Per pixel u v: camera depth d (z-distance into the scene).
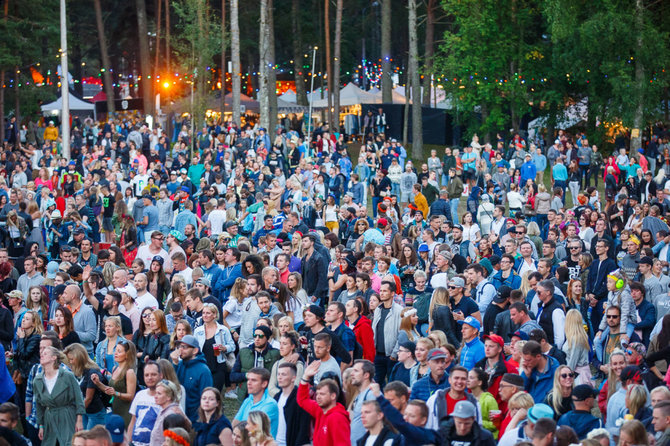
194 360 17.42
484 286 22.75
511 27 69.88
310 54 109.25
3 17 73.50
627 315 21.08
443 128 79.44
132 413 15.96
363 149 57.44
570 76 69.19
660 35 62.84
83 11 104.38
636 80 63.53
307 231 31.11
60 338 19.92
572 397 14.74
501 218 33.19
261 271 24.27
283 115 87.12
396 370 17.48
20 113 79.94
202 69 71.56
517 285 23.58
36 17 77.38
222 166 53.59
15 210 34.91
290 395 15.53
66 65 54.19
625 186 47.91
